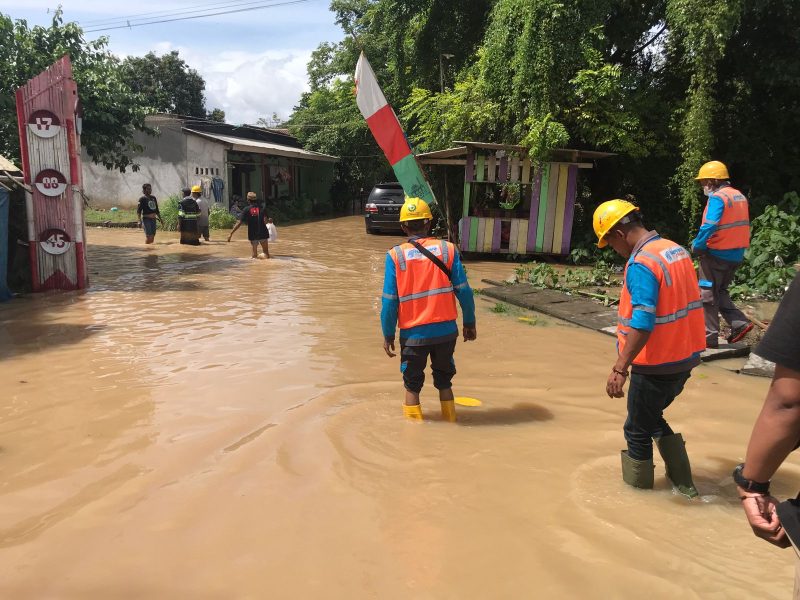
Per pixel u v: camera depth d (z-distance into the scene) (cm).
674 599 259
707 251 639
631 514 329
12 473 369
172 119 2430
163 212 2116
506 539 303
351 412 474
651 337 332
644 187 1578
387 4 1903
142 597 258
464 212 1465
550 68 1316
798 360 167
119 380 545
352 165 3684
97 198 2539
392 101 2314
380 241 1869
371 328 753
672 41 1409
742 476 185
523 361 630
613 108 1384
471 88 1566
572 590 264
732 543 302
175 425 444
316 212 3278
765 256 980
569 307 880
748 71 1412
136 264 1314
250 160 2702
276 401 496
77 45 1395
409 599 258
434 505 336
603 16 1349
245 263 1348
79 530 308
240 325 761
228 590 262
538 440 429
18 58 1258
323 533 307
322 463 385
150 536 303
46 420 452
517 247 1458
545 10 1294
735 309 660
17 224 985
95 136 1444
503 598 259
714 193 631
